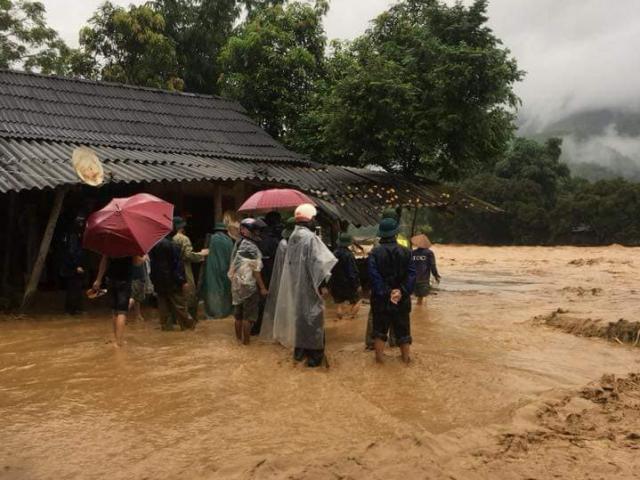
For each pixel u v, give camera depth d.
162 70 22.92
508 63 15.21
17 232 12.39
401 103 14.97
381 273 6.68
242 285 7.60
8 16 26.62
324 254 6.53
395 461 4.08
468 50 14.66
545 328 9.29
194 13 25.03
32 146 12.03
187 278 9.41
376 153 15.75
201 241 14.16
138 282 9.43
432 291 14.88
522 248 50.09
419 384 5.96
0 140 11.95
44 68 27.30
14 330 8.82
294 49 19.08
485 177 61.28
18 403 5.34
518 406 5.32
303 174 14.76
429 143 15.20
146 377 6.14
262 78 19.17
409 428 4.69
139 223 7.47
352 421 4.85
